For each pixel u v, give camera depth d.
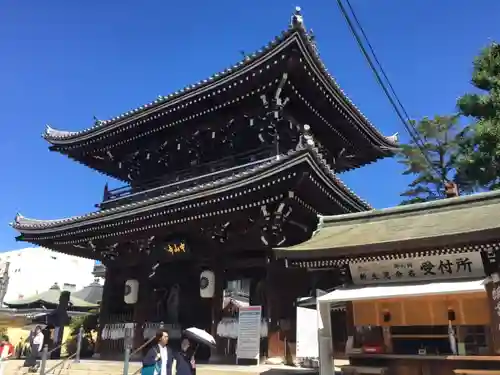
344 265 13.64
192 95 22.31
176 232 21.80
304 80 20.59
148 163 28.05
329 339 13.18
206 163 24.80
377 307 13.85
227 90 21.47
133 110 25.08
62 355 26.98
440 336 12.99
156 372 10.02
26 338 41.41
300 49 18.86
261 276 20.30
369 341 13.85
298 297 18.48
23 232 27.22
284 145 22.77
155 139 26.38
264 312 18.81
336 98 22.19
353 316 14.10
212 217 20.23
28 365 21.62
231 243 20.42
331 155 27.22
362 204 21.47
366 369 12.85
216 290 20.20
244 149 24.16
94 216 23.36
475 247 11.35
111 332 23.92
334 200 19.61
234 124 23.28
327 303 13.54
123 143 27.16
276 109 20.98
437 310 13.02
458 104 29.17
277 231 18.86
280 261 18.75
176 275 23.30
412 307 13.38
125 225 22.81
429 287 11.95
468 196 14.63
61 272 71.38
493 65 28.64
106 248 25.31
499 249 11.33
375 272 13.30
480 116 28.86
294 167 16.84
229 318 19.39
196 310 22.53
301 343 15.57
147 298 23.38
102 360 21.75
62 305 25.70
